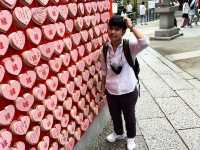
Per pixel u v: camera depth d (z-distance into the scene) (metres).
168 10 14.33
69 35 3.54
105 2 4.83
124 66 3.89
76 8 3.72
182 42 13.36
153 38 14.52
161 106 5.73
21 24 2.60
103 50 3.96
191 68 8.68
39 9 2.87
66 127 3.50
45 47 2.98
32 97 2.78
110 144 4.44
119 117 4.31
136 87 4.05
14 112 2.54
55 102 3.19
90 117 4.27
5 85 2.42
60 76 3.30
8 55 2.49
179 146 4.28
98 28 4.52
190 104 5.77
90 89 4.25
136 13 26.16
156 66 8.95
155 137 4.56
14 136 2.54
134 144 4.25
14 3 2.51
